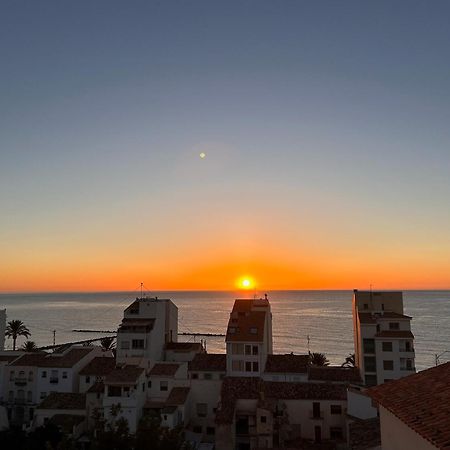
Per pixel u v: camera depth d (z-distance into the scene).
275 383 76.50
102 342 143.75
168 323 106.94
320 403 71.06
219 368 90.38
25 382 84.12
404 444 20.64
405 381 24.36
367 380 89.38
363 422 50.25
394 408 21.08
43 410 73.38
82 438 69.06
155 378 78.38
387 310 102.62
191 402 78.38
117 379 71.62
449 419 17.61
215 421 65.75
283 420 69.19
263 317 95.19
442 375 22.95
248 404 71.44
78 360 86.44
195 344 105.69
